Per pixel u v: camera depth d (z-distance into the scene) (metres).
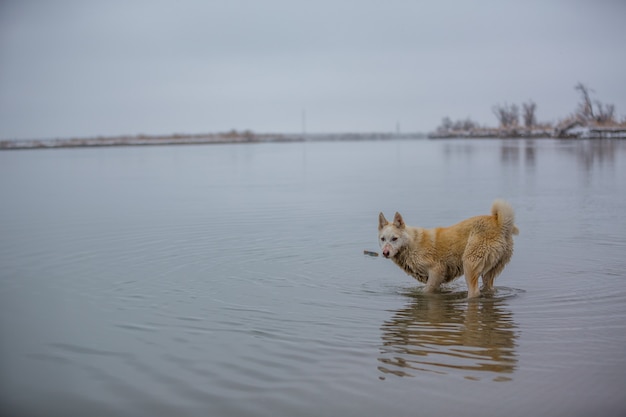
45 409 5.22
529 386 5.37
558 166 30.27
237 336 6.80
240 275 9.48
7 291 8.86
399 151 60.94
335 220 14.80
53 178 30.80
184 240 12.49
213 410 5.11
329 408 5.09
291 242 12.02
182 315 7.59
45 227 14.73
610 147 46.22
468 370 5.74
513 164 32.91
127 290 8.78
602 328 6.75
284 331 6.93
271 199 19.64
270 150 72.38
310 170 34.00
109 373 5.92
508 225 8.33
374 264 10.12
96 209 17.98
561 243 11.23
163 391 5.49
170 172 33.91
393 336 6.70
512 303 7.86
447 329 6.90
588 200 17.28
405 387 5.43
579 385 5.36
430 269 8.68
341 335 6.77
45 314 7.77
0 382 5.76
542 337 6.54
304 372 5.80
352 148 77.38
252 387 5.51
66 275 9.75
